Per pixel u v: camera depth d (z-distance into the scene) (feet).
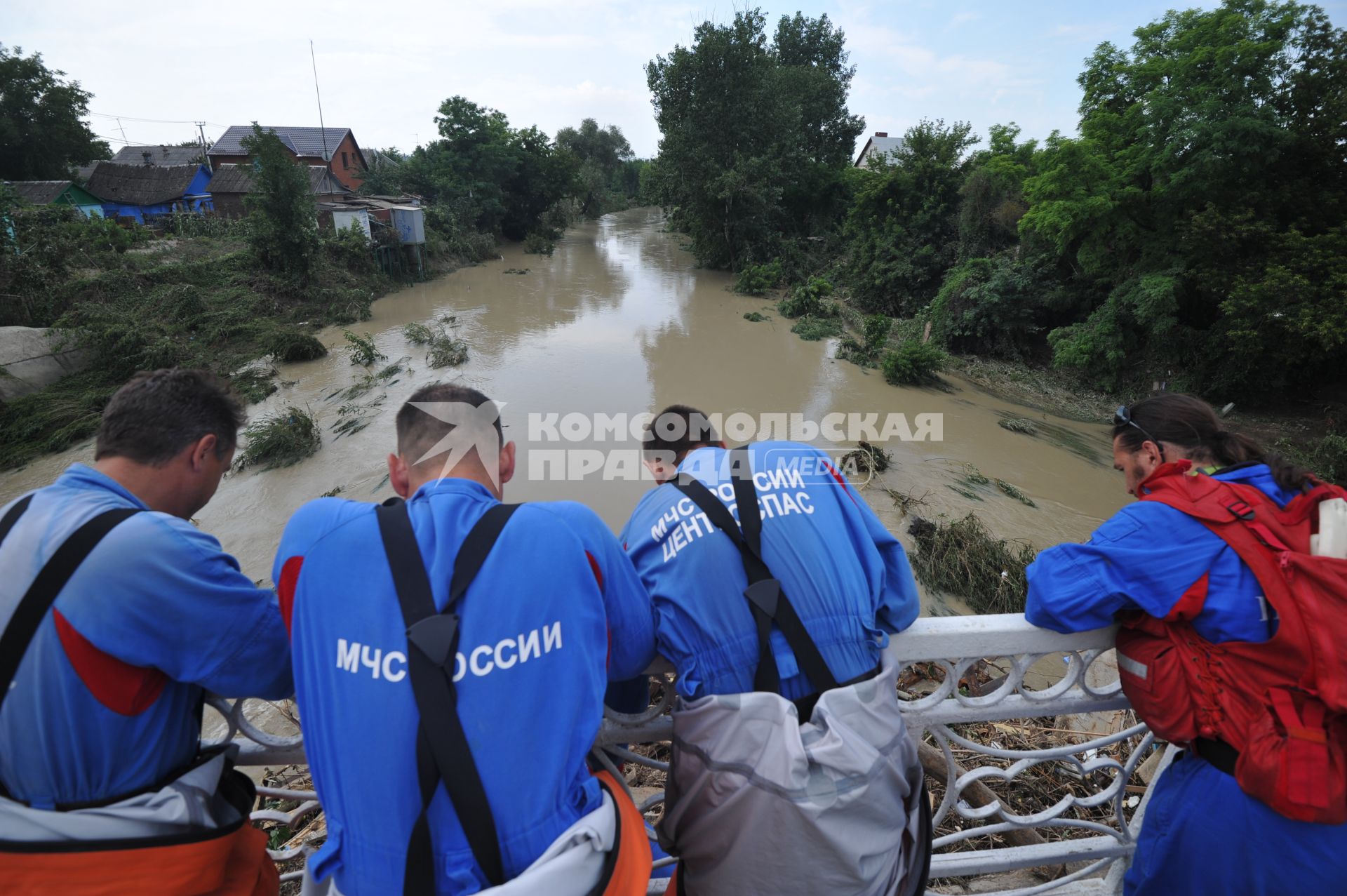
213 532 30.55
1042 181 55.83
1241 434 5.06
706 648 4.52
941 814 5.85
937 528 29.84
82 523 3.62
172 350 50.06
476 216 124.67
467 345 60.70
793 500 4.86
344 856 3.49
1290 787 4.04
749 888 4.11
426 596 3.66
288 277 72.18
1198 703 4.45
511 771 3.48
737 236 104.22
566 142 294.66
